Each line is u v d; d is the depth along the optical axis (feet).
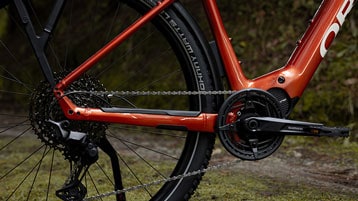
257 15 20.74
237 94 8.18
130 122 8.16
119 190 8.24
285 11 20.29
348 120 16.37
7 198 11.02
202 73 8.32
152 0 8.27
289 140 16.08
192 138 8.41
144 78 21.12
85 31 25.62
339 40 18.21
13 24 30.25
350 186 11.72
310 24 8.80
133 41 22.21
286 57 18.94
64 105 7.94
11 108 24.68
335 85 17.06
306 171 13.08
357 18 18.37
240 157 8.23
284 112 8.52
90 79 8.18
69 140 7.84
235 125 8.19
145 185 8.28
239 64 8.48
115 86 21.58
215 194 11.00
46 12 29.12
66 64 8.82
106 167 13.32
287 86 8.50
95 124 8.16
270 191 11.26
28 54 28.04
